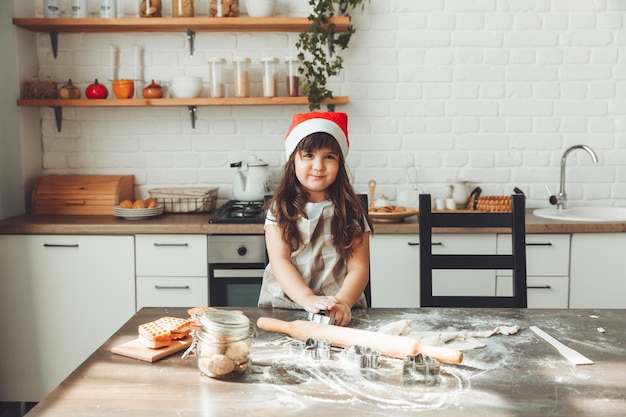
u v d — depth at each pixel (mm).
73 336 3062
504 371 1333
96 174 3609
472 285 3051
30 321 3062
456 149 3576
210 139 3596
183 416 1113
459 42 3518
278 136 3592
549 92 3541
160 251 3012
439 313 1805
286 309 1840
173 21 3262
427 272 2133
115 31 3475
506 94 3545
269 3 3291
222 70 3361
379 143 3576
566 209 3480
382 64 3533
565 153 3389
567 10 3500
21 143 3373
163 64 3551
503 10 3502
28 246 3029
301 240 1971
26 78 3414
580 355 1413
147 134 3598
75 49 3531
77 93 3375
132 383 1267
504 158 3580
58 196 3367
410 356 1327
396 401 1178
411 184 3596
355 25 3506
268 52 3541
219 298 3033
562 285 3021
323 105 3574
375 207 3172
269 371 1332
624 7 3490
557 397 1198
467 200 3406
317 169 1919
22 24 3264
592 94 3539
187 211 3393
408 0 3496
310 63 3369
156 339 1432
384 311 1826
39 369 3086
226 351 1289
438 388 1240
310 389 1234
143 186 3627
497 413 1127
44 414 1121
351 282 1925
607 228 2973
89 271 3029
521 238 2117
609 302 3023
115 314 3045
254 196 3266
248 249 2998
